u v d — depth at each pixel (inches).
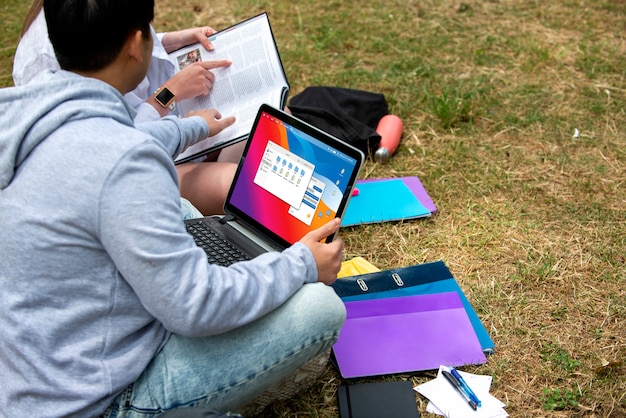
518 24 169.6
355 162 72.1
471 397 75.8
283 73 96.2
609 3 177.9
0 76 152.4
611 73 147.9
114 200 52.2
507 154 124.2
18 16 178.4
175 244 54.4
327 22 172.9
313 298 64.9
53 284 55.4
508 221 107.7
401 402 75.7
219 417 56.8
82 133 53.8
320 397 78.9
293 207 76.9
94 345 56.9
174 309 54.6
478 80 146.7
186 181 95.1
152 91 97.7
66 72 59.1
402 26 170.7
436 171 120.1
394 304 89.1
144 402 60.0
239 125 93.3
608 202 111.3
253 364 63.7
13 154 54.2
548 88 143.5
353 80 148.7
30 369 56.1
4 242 55.3
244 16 177.5
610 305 91.2
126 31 58.7
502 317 89.6
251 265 61.7
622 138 127.5
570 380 80.8
